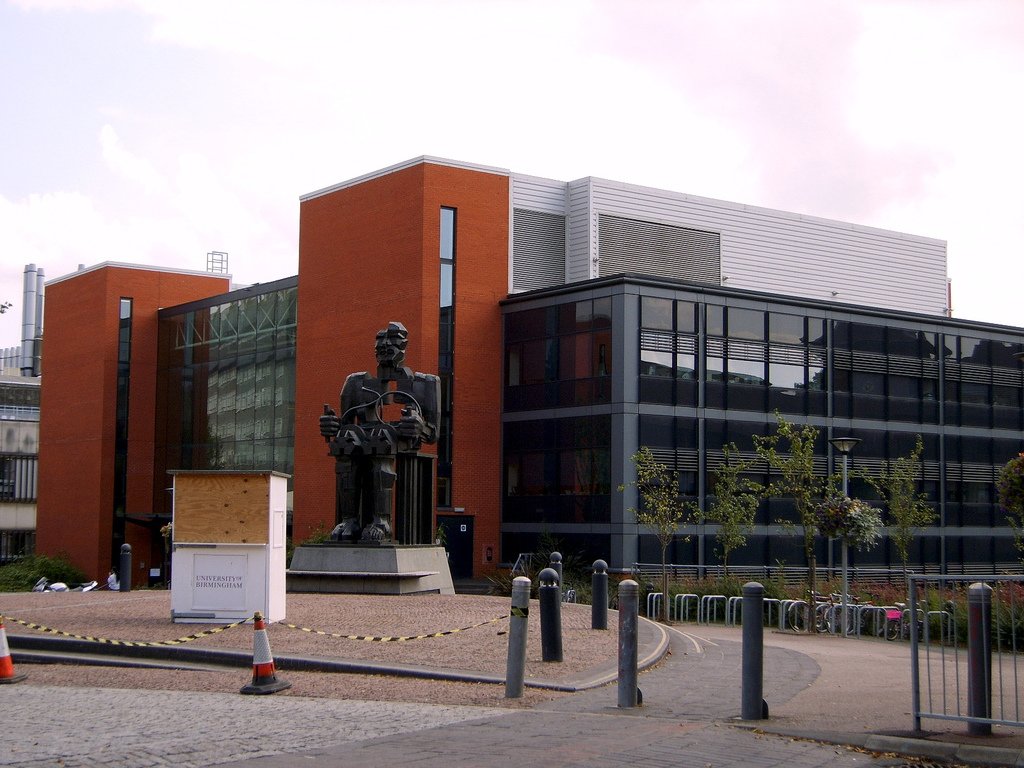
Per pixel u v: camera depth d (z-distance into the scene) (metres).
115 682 13.20
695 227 49.78
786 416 41.75
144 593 25.39
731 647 17.64
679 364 39.94
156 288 59.25
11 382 81.62
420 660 13.90
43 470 61.94
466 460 42.56
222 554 17.19
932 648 16.31
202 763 8.67
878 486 37.72
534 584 35.44
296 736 9.73
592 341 40.34
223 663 14.19
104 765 8.59
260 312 51.78
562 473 41.00
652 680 13.47
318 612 19.06
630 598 11.48
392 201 43.88
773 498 40.91
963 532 45.44
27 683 13.21
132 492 57.75
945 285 58.31
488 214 44.09
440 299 42.88
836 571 41.69
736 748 9.40
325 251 46.44
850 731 10.11
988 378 47.00
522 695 11.91
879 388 44.09
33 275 92.69
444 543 40.91
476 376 43.09
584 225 46.94
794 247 52.97
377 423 24.06
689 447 39.72
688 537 36.28
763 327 41.75
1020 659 14.22
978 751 9.26
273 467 50.22
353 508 24.02
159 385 58.50
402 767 8.50
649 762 8.79
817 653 17.91
